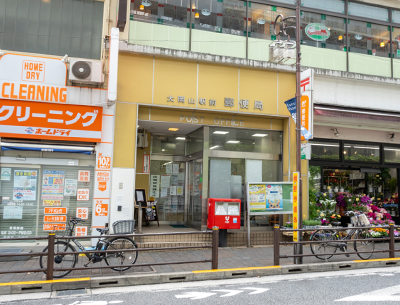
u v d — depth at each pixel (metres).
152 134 12.59
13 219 9.04
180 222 12.55
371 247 8.81
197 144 11.42
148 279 6.48
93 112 9.34
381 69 12.57
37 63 9.03
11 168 9.09
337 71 11.48
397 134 13.30
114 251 6.51
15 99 8.80
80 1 9.88
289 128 11.17
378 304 5.25
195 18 10.71
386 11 12.91
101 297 5.60
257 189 10.29
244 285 6.40
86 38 9.84
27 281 6.05
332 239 8.82
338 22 12.23
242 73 10.75
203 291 5.99
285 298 5.54
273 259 8.20
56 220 9.27
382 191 13.39
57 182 9.36
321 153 12.32
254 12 11.30
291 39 11.61
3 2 9.36
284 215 11.03
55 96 9.05
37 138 8.92
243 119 11.07
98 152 9.37
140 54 9.85
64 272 6.64
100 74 9.24
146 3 10.29
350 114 11.35
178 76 10.17
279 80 11.11
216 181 10.84
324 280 6.77
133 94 9.77
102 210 9.32
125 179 9.54
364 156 12.87
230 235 10.12
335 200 12.45
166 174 12.62
